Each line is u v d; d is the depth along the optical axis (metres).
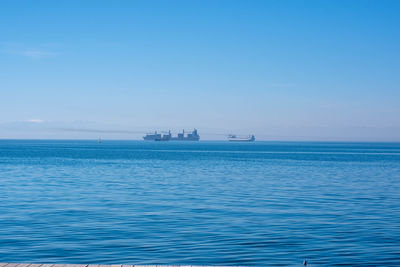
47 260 15.41
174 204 28.97
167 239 18.64
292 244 17.89
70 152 152.38
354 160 101.50
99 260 15.48
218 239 18.66
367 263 15.27
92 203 29.19
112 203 29.23
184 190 37.47
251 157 116.94
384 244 17.94
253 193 35.53
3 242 17.94
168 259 15.65
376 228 21.25
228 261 15.43
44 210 26.11
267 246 17.53
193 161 92.69
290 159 105.12
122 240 18.42
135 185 41.62
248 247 17.36
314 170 65.25
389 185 43.00
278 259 15.70
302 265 14.97
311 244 17.91
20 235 19.23
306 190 38.00
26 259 15.52
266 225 21.84
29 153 138.88
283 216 24.53
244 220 23.23
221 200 31.11
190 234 19.62
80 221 22.62
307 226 21.66
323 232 20.25
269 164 81.81
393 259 15.76
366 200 31.62
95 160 94.81
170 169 66.06
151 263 15.14
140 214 24.91
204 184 43.06
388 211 26.55
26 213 25.00
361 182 46.19
